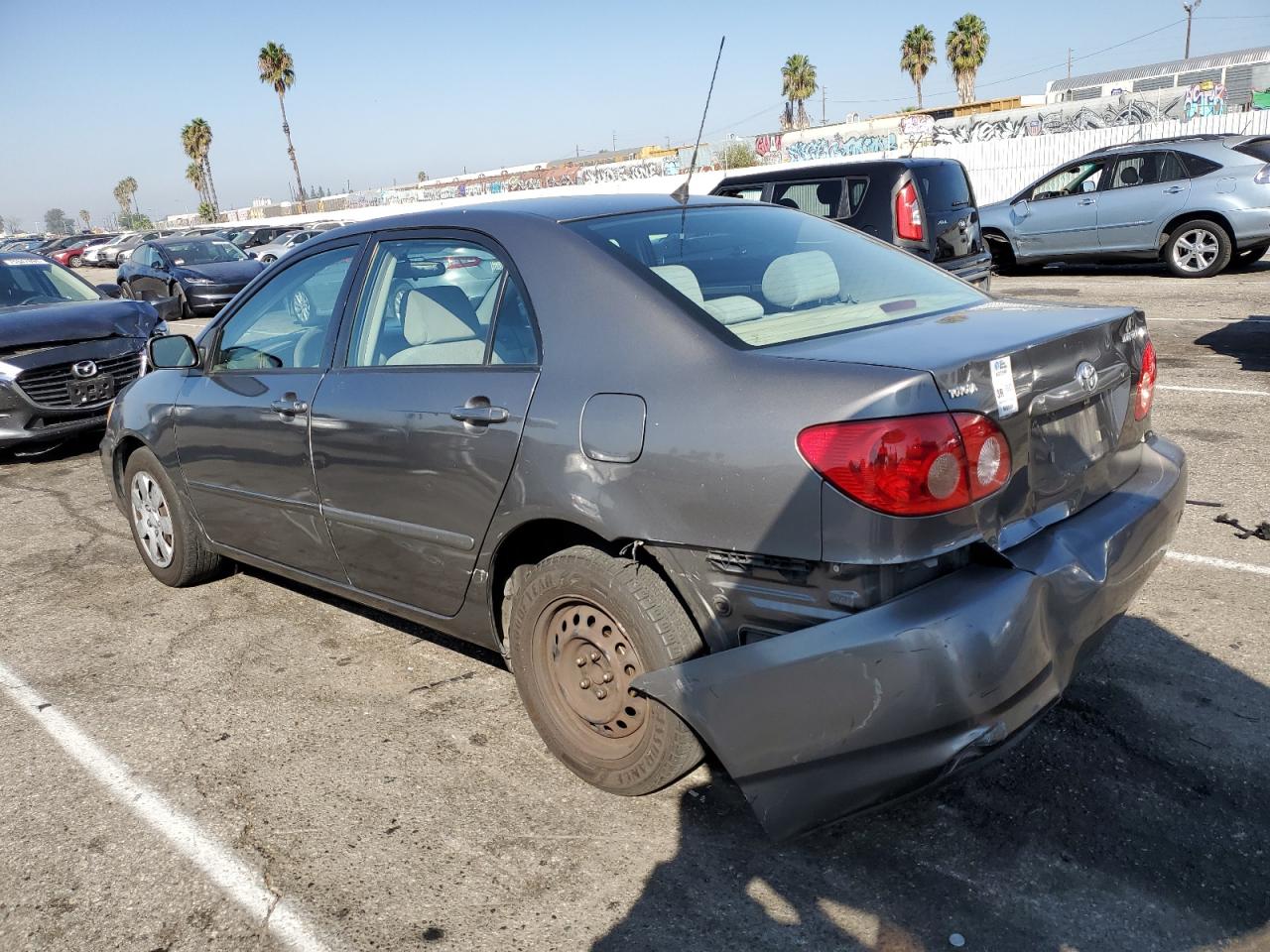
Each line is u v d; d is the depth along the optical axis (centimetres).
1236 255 1322
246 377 401
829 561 229
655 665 262
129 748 340
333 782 311
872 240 365
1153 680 331
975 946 227
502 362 301
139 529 493
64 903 262
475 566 312
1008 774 287
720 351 256
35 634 445
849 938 233
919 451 221
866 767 229
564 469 274
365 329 353
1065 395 256
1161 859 250
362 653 404
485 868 266
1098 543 256
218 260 1873
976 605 224
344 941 242
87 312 811
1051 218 1397
